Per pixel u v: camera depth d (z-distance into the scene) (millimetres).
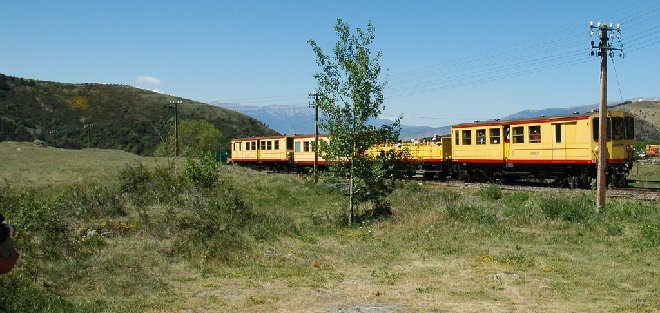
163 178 22422
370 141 18344
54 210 14312
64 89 120812
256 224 16641
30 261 10180
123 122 109375
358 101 17891
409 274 11062
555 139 27062
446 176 36531
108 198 18375
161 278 10812
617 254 12328
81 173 31859
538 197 20641
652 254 12141
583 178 26266
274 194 25609
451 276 10812
